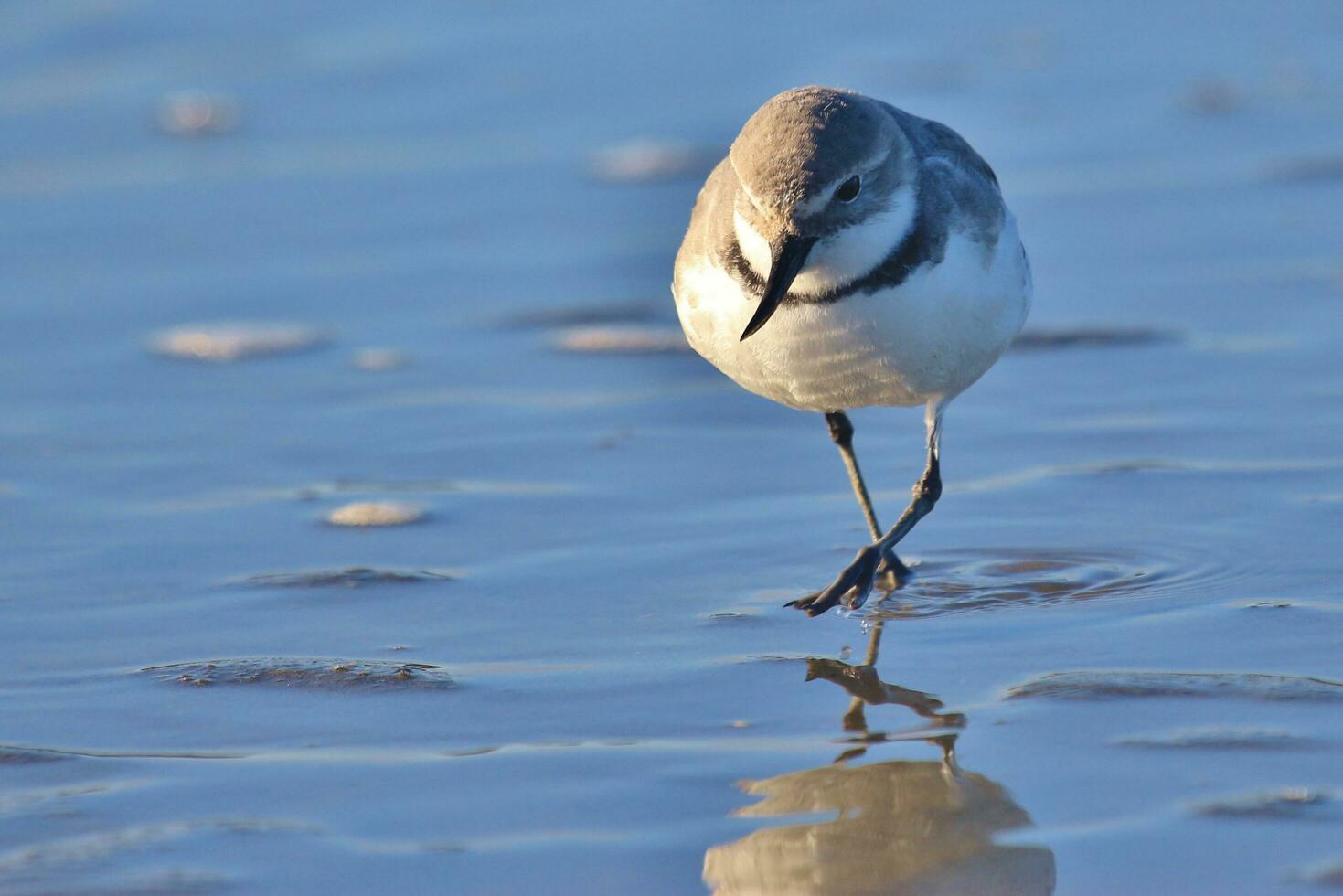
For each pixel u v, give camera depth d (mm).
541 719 7688
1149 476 10672
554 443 11820
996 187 9648
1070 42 21406
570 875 6316
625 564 9734
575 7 23391
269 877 6309
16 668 8383
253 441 11906
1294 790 6699
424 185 17984
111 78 21391
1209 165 17312
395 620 8961
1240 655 8078
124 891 6199
